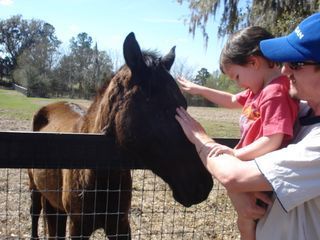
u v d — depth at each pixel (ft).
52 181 12.80
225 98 9.95
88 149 8.63
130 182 10.91
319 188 5.28
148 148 8.91
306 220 5.58
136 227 17.01
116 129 9.25
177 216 18.06
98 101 11.27
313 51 5.24
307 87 5.49
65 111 16.25
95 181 10.14
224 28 52.06
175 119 8.75
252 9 47.57
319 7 41.81
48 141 8.31
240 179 5.65
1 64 230.27
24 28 231.09
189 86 10.39
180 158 8.70
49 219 13.61
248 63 7.03
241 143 7.18
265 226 5.94
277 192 5.40
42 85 161.79
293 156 5.38
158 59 9.45
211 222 17.12
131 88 9.22
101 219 10.66
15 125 53.52
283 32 43.37
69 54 165.27
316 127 5.69
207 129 60.54
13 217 17.97
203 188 8.77
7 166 8.16
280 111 6.30
